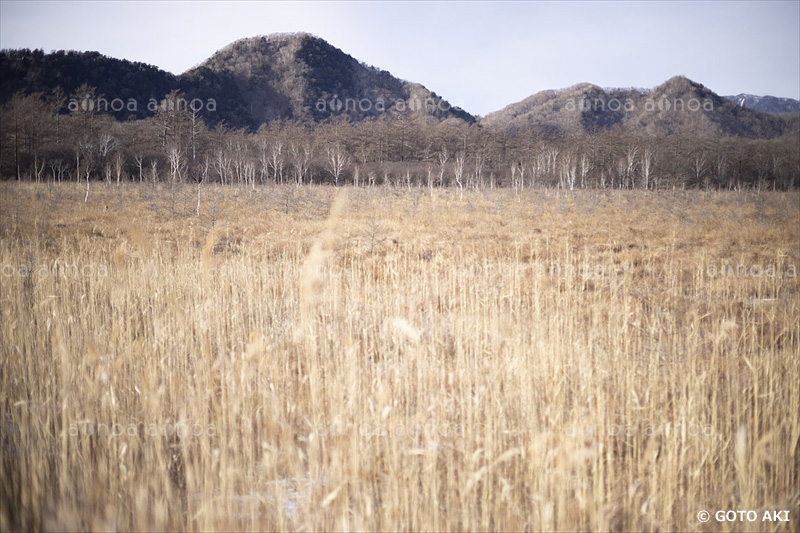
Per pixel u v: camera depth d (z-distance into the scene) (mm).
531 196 29844
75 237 12500
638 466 3303
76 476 3057
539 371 4484
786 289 9086
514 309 6555
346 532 2738
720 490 3348
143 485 2953
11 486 3023
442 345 5172
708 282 9547
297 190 28641
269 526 2773
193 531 2764
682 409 3672
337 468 3010
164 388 3883
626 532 3000
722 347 5484
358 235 14469
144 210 18844
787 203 25859
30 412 3510
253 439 3709
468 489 2852
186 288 6699
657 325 6227
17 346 4180
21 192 22438
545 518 2719
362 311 6688
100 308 5969
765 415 3926
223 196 23969
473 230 16438
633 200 27797
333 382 4152
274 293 6781
